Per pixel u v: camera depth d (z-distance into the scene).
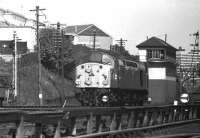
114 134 19.98
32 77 69.81
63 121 16.38
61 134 16.45
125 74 44.84
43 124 14.62
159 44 65.31
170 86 63.19
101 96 43.53
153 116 27.11
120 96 45.06
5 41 88.00
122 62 44.62
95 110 18.56
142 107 24.75
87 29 133.38
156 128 25.47
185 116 35.28
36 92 66.44
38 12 64.00
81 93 44.84
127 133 21.48
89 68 44.41
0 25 102.69
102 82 43.78
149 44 65.88
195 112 37.44
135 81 47.56
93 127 20.22
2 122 11.98
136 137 22.14
